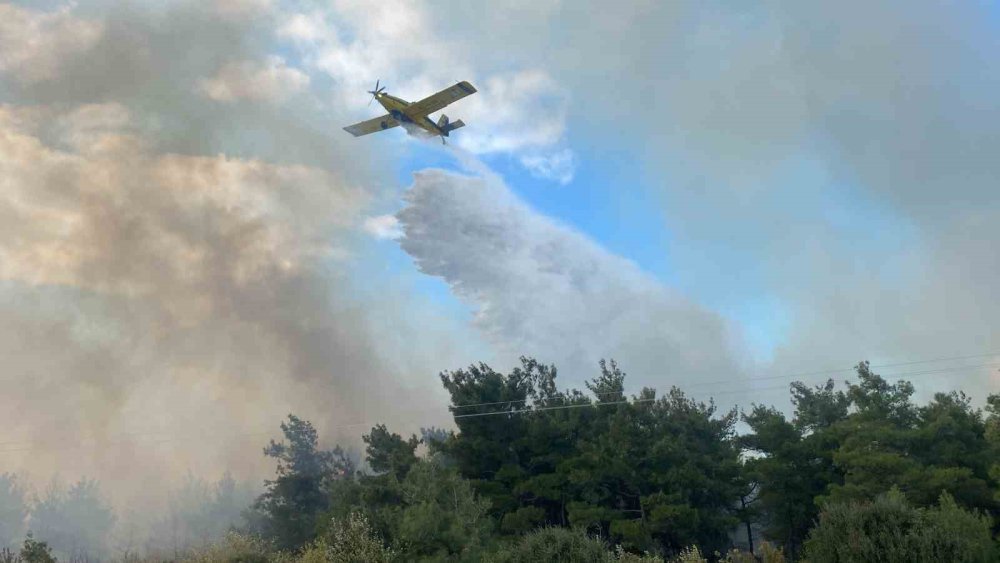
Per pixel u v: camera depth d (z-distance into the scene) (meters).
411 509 29.00
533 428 44.47
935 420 39.94
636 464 41.88
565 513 43.66
